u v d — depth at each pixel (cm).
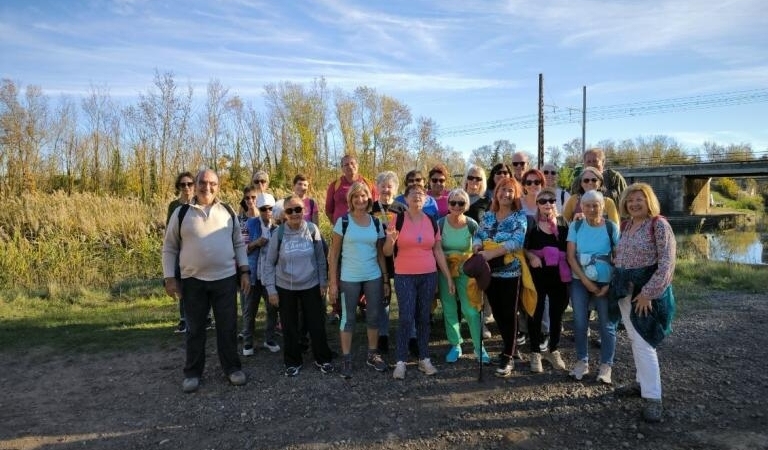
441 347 560
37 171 2570
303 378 484
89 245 1133
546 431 369
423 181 534
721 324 615
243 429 387
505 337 473
